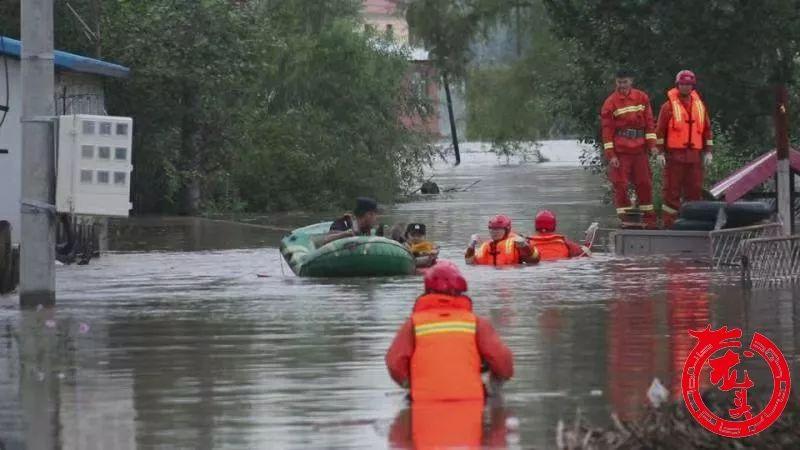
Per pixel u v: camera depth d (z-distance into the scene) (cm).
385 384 1512
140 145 4931
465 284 1441
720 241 2906
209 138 5112
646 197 3225
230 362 1677
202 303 2289
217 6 4838
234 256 3303
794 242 2445
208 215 5175
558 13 4297
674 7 4078
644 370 1577
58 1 4553
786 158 2806
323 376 1568
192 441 1270
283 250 3031
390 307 2186
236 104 5225
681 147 3156
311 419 1345
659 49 4169
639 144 3184
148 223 4609
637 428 1231
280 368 1627
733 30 4066
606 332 1877
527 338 1833
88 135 2256
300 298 2336
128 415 1383
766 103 4150
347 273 2686
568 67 5047
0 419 1370
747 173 2936
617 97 3180
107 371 1628
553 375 1552
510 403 1397
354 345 1792
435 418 1334
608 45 4247
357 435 1275
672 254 3028
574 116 4719
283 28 6134
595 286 2450
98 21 4619
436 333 1413
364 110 6119
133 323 2045
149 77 4738
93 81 3744
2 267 2445
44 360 1716
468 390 1405
